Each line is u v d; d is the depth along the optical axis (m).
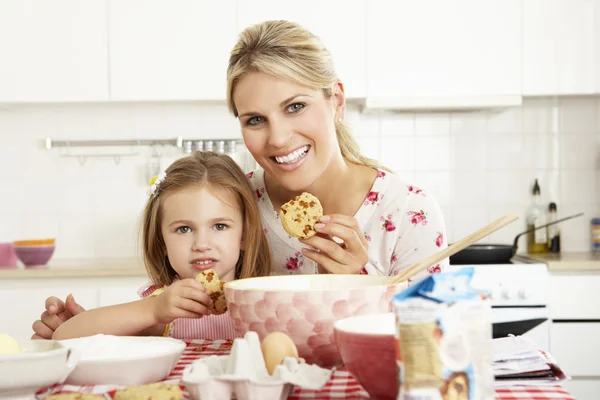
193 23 2.88
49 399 0.69
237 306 0.88
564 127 3.20
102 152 3.23
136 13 2.88
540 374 0.79
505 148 3.21
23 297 2.71
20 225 3.23
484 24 2.88
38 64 2.88
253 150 1.33
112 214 3.24
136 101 2.91
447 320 0.62
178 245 1.39
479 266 2.61
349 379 0.83
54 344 0.82
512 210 3.20
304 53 1.27
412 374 0.62
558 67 2.88
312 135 1.30
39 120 3.23
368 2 2.88
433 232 1.44
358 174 1.51
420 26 2.88
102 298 2.71
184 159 1.47
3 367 0.71
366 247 1.27
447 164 3.21
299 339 0.85
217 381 0.70
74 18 2.88
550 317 2.61
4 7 2.87
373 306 0.86
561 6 2.87
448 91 2.88
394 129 3.21
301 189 1.36
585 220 3.20
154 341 0.95
